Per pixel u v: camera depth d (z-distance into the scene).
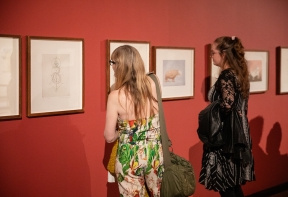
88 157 3.02
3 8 2.51
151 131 2.55
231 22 3.91
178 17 3.47
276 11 4.36
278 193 4.55
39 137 2.75
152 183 2.59
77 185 2.98
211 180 3.00
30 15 2.63
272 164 4.52
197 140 3.76
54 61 2.75
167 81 3.40
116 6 3.05
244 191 4.25
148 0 3.25
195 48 3.62
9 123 2.61
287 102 4.61
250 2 4.07
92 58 2.96
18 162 2.68
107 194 3.17
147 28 3.26
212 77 3.76
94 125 3.03
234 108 2.88
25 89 2.65
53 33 2.74
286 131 4.64
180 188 2.60
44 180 2.81
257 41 4.19
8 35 2.51
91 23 2.93
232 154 2.95
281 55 4.41
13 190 2.67
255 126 4.26
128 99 2.48
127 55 2.52
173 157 2.75
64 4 2.78
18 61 2.58
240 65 2.99
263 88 4.27
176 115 3.55
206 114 2.92
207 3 3.69
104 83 3.04
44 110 2.74
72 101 2.87
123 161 2.51
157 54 3.31
